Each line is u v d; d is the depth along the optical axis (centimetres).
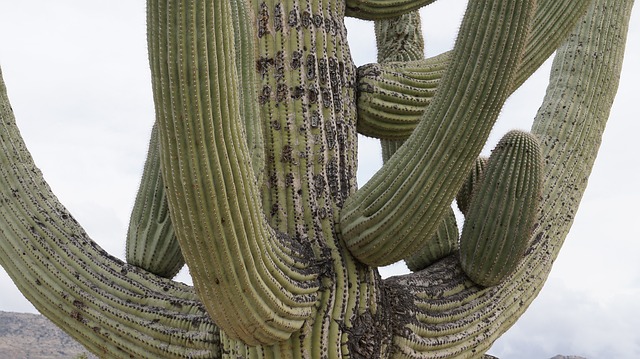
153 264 427
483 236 425
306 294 350
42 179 407
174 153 287
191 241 296
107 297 387
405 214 351
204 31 280
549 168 477
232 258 299
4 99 404
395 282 406
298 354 352
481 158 484
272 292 321
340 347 359
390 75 423
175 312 387
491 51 342
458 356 419
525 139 414
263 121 385
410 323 392
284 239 355
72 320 388
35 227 391
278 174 381
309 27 401
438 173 345
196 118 282
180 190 289
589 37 510
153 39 282
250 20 381
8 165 396
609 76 505
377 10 439
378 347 370
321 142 389
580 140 488
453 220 478
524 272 450
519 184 413
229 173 291
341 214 378
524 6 342
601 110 501
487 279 432
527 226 419
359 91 418
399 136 436
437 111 349
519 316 451
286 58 394
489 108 343
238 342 363
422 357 397
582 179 487
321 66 400
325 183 386
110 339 385
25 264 388
